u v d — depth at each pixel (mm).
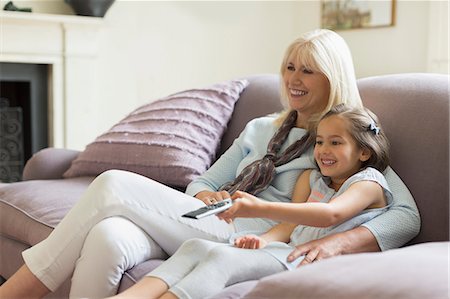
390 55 4805
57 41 4496
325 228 1963
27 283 1992
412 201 2021
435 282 1216
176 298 1699
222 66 5270
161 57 5023
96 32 4609
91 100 4680
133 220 2008
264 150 2379
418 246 1549
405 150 2141
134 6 4887
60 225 2012
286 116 2379
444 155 2047
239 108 2889
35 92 4566
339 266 1353
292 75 2291
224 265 1767
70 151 3150
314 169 2207
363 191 1918
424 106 2162
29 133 4617
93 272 1913
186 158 2697
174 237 2043
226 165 2438
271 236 2016
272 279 1374
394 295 1197
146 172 2752
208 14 5172
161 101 3016
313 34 2303
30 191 2689
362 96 2393
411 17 4637
